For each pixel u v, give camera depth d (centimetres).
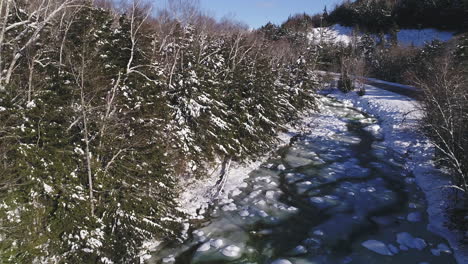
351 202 1380
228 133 1572
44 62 1055
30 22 1054
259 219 1243
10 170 712
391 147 2116
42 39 1108
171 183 1129
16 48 945
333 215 1271
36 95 852
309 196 1445
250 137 1809
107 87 1098
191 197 1393
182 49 1670
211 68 1842
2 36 859
